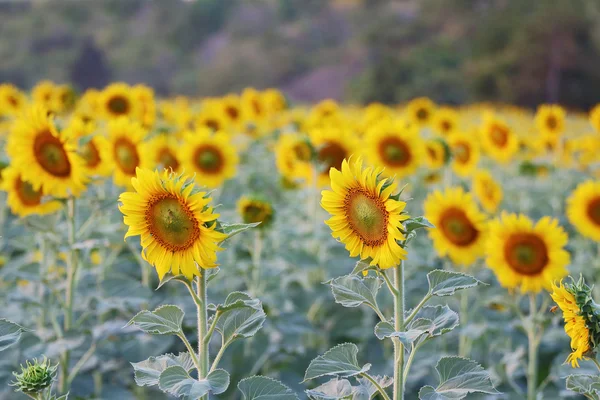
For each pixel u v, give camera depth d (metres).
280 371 7.35
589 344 3.81
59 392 6.15
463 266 7.84
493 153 11.28
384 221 3.79
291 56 104.06
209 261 3.74
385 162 8.82
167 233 3.77
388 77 67.19
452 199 7.09
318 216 9.97
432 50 72.69
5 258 9.09
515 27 64.50
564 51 61.69
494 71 62.53
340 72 99.38
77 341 5.99
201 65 111.81
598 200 7.96
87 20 119.62
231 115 14.58
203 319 3.88
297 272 8.73
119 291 6.45
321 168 9.09
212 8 117.69
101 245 6.36
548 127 12.67
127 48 112.75
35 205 6.99
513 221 6.38
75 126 7.11
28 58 99.44
